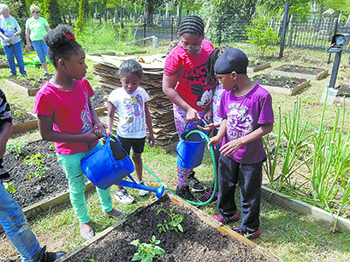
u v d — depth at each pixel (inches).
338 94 257.1
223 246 87.4
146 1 1007.0
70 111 84.7
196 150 106.6
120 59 182.4
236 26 642.2
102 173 84.1
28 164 143.7
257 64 405.4
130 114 114.8
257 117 86.0
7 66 374.9
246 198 95.0
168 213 100.5
